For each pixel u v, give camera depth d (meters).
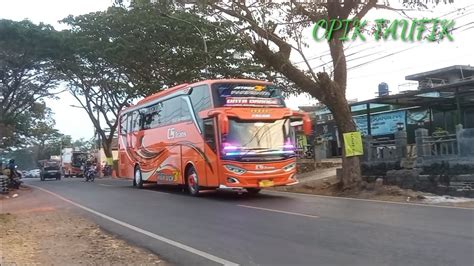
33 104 47.50
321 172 26.31
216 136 16.05
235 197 16.84
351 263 7.04
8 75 39.53
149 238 9.84
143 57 30.97
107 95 44.00
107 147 49.41
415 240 8.39
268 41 18.62
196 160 17.48
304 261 7.30
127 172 25.27
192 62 29.14
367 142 20.52
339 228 9.82
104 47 33.59
